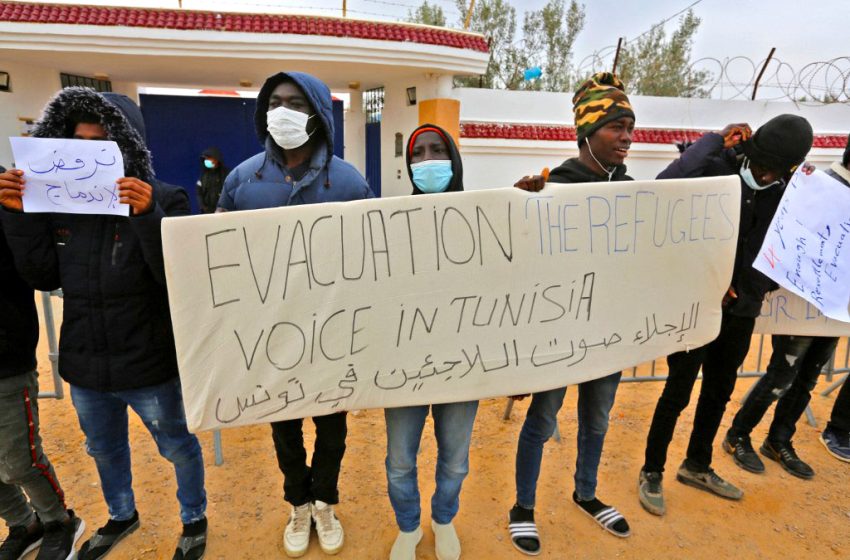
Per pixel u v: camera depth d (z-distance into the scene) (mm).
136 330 2041
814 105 13359
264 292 1927
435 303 2082
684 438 3688
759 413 3318
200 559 2451
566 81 25953
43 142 1809
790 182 2699
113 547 2486
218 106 13742
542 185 2139
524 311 2188
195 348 1906
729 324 2791
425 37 10492
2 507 2340
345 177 2291
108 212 1875
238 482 3020
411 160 2305
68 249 1979
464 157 11938
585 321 2285
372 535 2650
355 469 3201
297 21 9844
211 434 3510
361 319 2029
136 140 1982
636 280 2330
